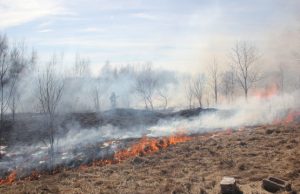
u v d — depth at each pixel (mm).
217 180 18594
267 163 20953
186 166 22984
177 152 27828
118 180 20703
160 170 22594
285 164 19969
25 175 26938
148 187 18578
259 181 17719
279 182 16344
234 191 15734
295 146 24422
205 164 22938
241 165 20875
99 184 20094
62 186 20172
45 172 27500
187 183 18203
